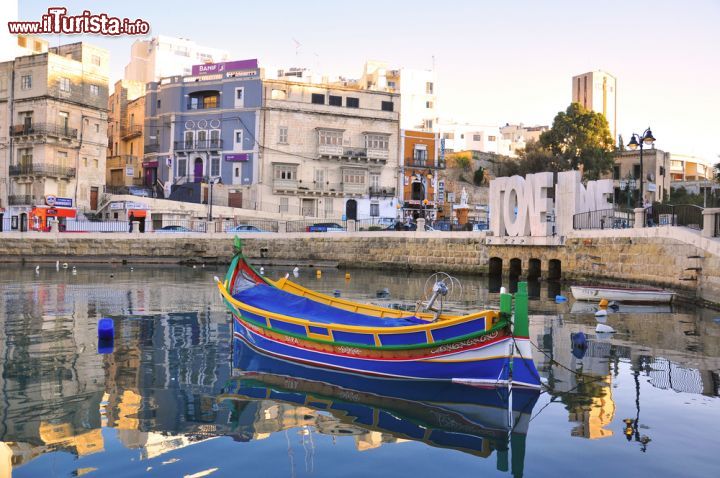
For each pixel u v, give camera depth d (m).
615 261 29.50
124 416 9.41
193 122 65.56
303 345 12.99
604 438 8.50
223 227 52.50
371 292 27.62
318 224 52.72
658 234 26.34
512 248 36.44
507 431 8.79
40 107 55.94
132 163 69.50
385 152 66.62
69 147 57.69
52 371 12.23
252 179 63.66
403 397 10.45
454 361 11.08
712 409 9.77
